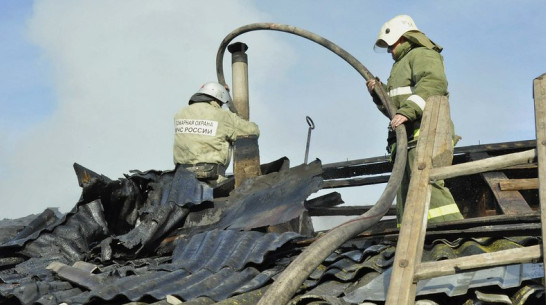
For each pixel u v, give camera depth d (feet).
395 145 19.85
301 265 13.20
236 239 19.93
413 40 19.76
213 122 26.16
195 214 23.72
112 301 17.33
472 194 25.13
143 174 25.68
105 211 25.18
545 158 13.62
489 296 13.12
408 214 14.05
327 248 13.79
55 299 18.33
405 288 12.37
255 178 24.18
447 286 13.60
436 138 15.72
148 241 22.33
